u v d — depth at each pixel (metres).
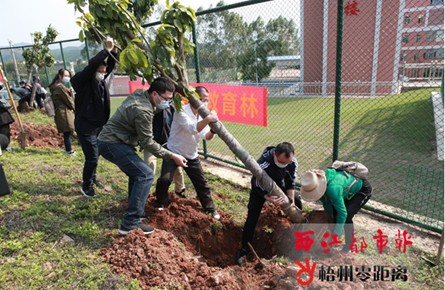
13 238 2.79
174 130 3.39
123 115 2.85
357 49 7.68
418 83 6.56
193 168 3.54
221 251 3.49
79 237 2.96
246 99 4.78
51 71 13.59
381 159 5.57
